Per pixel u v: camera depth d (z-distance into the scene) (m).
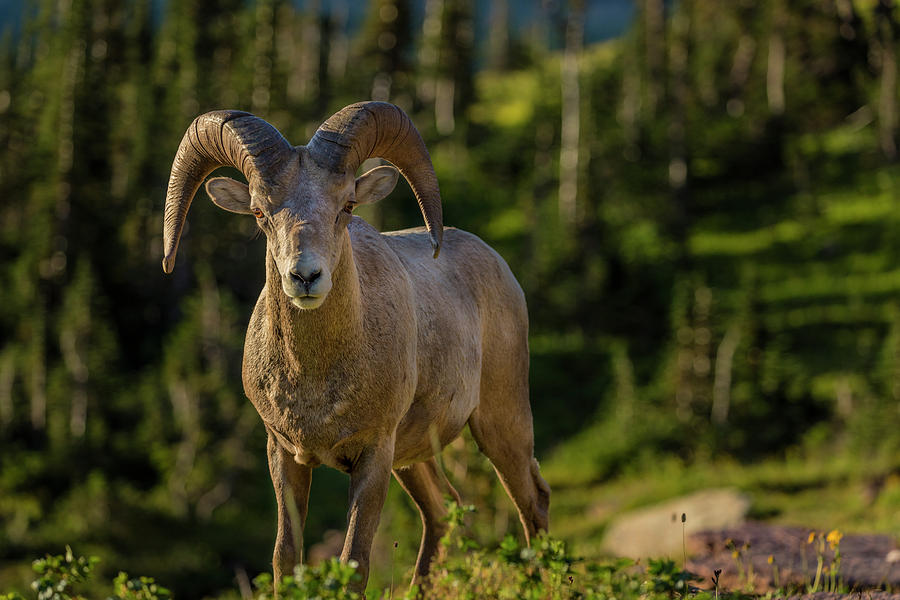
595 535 90.69
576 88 180.00
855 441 102.56
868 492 86.81
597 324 151.88
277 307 19.89
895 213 162.00
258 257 167.00
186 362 129.38
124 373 150.25
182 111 176.75
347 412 20.34
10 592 17.20
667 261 159.88
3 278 166.75
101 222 168.75
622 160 174.38
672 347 127.12
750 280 128.38
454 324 23.92
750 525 45.91
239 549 110.00
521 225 179.88
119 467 127.69
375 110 20.25
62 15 195.25
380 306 21.12
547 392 134.00
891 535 41.38
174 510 117.38
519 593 17.09
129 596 16.95
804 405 118.81
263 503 120.00
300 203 18.53
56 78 175.75
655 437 114.62
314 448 20.67
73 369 137.25
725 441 114.56
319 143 19.38
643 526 81.94
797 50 191.38
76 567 17.69
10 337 156.38
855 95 193.25
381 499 20.81
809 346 132.25
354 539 20.06
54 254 162.75
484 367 25.80
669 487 100.94
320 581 15.35
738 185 183.00
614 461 112.44
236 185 20.22
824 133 194.75
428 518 25.64
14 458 127.38
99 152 171.75
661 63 199.38
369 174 20.80
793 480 97.38
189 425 122.44
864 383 112.94
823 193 174.88
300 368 20.08
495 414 26.33
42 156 166.38
